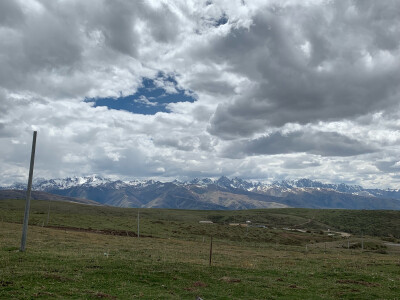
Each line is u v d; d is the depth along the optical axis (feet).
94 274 91.09
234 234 435.53
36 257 111.34
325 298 85.46
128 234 337.11
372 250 337.52
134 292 76.28
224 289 87.71
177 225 482.28
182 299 74.02
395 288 102.17
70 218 418.92
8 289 68.80
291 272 125.18
